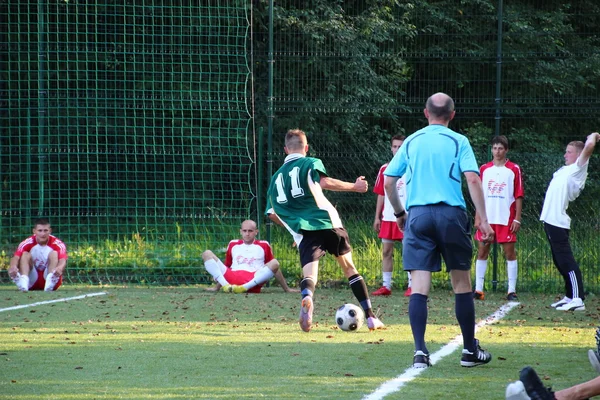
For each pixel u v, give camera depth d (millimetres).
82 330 22875
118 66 48438
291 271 36906
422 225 17344
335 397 14609
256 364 17875
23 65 48562
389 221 33344
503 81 43469
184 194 42188
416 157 17594
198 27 48750
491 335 22688
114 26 47188
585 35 45781
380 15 46844
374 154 38531
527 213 36500
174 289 34938
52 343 20609
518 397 12594
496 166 32531
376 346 20422
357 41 44406
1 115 47531
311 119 40531
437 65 44438
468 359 17656
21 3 48000
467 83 44375
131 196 47000
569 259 29562
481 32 45875
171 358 18562
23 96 48219
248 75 46250
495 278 35375
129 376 16500
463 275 17625
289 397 14594
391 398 14539
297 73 40625
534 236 36000
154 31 48906
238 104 47625
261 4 49281
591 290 35000
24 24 48438
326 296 32594
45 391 15094
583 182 29609
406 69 45562
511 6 47562
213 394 14828
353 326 22859
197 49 48531
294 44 41219
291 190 23203
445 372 17047
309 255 22719
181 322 24656
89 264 38125
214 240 39719
